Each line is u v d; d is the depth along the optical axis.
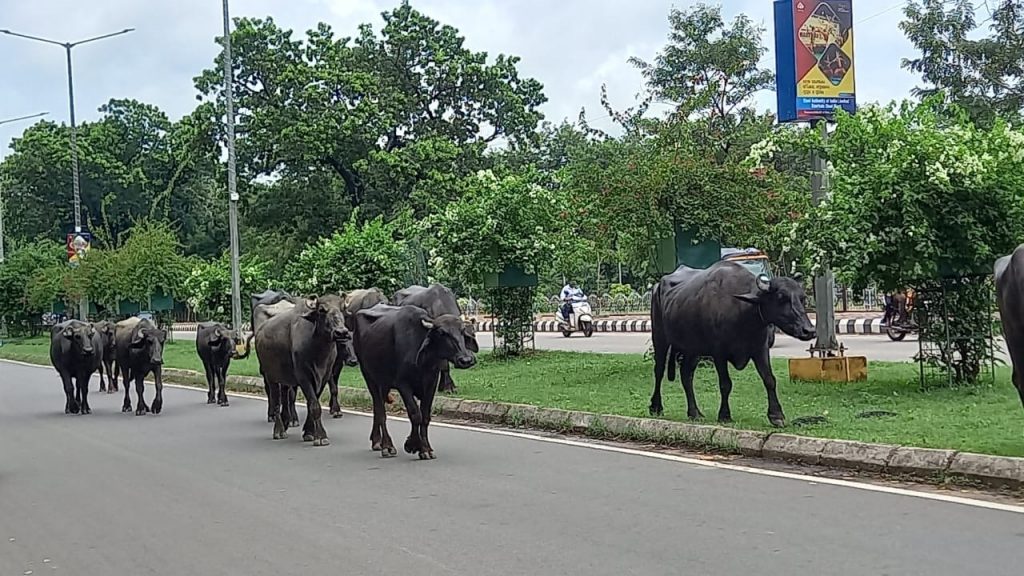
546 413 12.73
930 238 12.45
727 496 8.20
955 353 13.95
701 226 16.94
